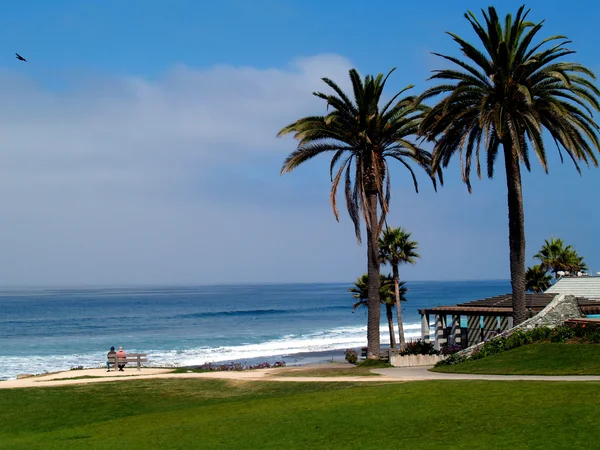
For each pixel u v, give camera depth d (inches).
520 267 1240.2
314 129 1408.7
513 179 1251.2
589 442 484.4
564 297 1184.8
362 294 2197.3
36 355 2687.0
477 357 1109.1
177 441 619.8
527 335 1106.1
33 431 753.6
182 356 2559.1
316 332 3922.2
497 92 1230.9
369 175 1433.3
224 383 1032.2
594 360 919.0
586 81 1196.5
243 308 7381.9
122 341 3361.2
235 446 582.6
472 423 573.6
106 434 689.0
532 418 565.9
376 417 632.4
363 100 1381.6
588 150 1206.9
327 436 584.1
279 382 1010.7
